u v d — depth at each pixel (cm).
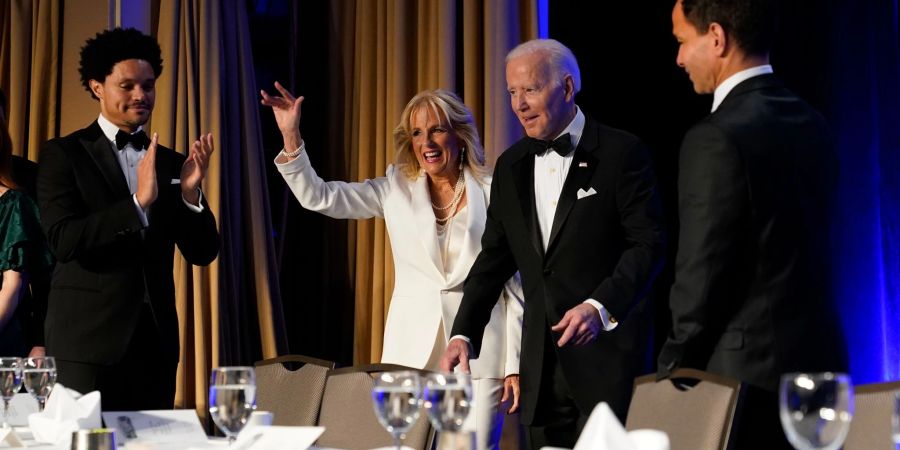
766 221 411
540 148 602
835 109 784
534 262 592
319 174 995
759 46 430
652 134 859
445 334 688
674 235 852
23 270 706
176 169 701
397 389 337
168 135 923
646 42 863
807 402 293
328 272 980
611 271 580
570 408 585
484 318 621
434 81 920
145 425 417
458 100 714
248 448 371
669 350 427
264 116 1005
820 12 789
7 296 704
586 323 542
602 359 573
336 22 987
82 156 678
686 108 845
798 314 411
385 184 750
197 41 939
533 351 587
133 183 690
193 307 923
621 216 579
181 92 929
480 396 668
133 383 660
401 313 703
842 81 782
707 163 416
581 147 589
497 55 877
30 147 950
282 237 989
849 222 778
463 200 710
